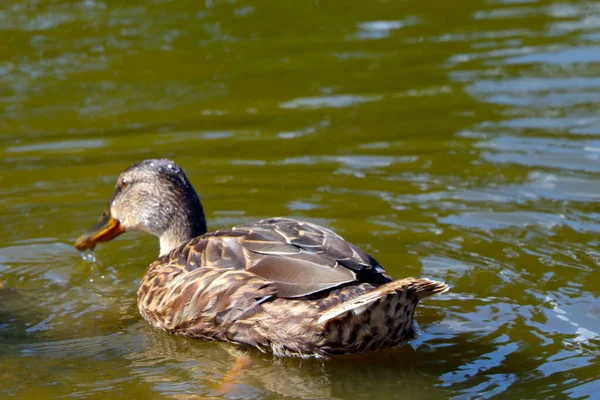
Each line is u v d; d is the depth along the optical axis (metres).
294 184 14.03
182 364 9.24
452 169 14.43
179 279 9.94
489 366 8.91
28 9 24.98
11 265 11.94
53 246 12.47
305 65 20.38
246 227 9.94
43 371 9.11
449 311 10.09
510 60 20.08
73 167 15.05
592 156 14.64
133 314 10.66
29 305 10.89
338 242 9.25
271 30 23.05
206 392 8.60
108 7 25.11
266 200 13.41
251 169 14.69
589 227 12.16
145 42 22.39
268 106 17.92
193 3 25.25
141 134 16.59
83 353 9.58
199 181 14.23
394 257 11.48
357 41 22.00
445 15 23.91
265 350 9.36
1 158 15.56
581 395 8.24
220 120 17.22
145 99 18.64
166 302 10.01
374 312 8.64
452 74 19.34
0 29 23.53
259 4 25.12
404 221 12.61
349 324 8.73
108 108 18.17
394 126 16.53
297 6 24.89
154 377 8.95
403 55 20.81
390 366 9.01
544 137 15.60
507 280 10.79
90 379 8.91
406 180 14.06
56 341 9.89
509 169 14.34
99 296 11.16
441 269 11.14
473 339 9.44
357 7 24.78
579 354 9.02
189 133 16.55
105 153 15.67
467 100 17.70
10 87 19.64
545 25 22.62
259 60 20.89
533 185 13.67
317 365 9.09
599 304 10.08
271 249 9.34
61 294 11.21
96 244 12.47
